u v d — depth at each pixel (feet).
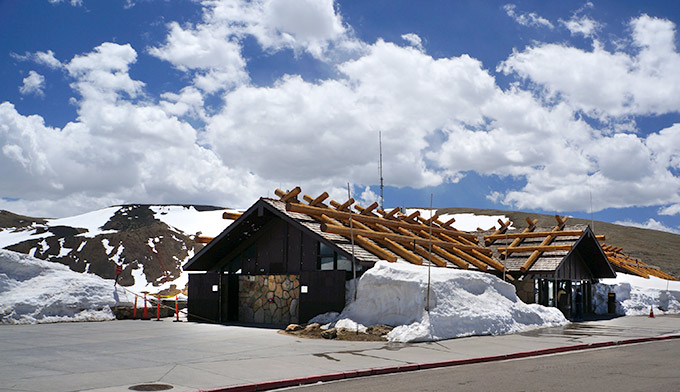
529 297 84.43
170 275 326.85
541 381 33.58
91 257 340.39
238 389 31.14
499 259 90.53
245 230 78.33
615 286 110.01
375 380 35.09
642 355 46.96
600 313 105.09
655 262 266.77
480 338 57.00
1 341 51.80
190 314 79.56
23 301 74.18
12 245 360.28
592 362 42.47
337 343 52.65
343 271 65.36
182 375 34.71
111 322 76.54
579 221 401.90
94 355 43.11
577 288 100.48
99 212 476.13
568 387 31.40
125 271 324.39
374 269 63.41
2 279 77.82
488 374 36.76
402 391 30.81
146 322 76.89
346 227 73.41
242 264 81.66
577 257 98.78
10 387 29.96
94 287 82.69
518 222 407.85
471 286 65.16
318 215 76.69
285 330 62.90
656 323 81.30
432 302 58.13
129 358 41.75
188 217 470.80
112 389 30.01
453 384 32.89
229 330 64.95
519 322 66.69
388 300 60.44
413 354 45.62
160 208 490.08
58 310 76.69
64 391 29.17
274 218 77.87
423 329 54.70
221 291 78.28
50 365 37.91
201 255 80.69
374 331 57.36
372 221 81.10
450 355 45.11
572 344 52.80
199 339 55.11
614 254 142.92
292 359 42.27
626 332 65.82
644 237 346.33
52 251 350.64
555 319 74.08
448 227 101.24
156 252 357.00
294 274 74.13
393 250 74.49
